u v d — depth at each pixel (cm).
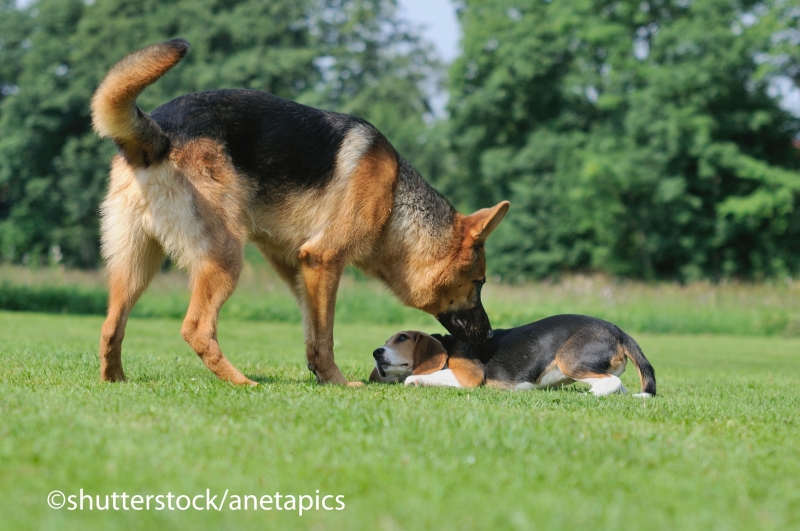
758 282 4091
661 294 2902
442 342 896
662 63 4353
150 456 422
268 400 611
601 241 4628
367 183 801
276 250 810
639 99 4181
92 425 492
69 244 5350
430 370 852
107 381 735
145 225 708
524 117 4931
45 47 5162
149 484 378
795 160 4397
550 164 4753
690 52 4169
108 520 334
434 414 561
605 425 553
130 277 725
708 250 4406
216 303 718
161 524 332
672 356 1700
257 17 5172
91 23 5103
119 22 5084
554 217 4716
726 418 634
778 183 4112
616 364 816
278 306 2495
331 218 788
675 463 452
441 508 353
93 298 2453
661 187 4150
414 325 2395
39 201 5262
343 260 807
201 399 611
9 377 732
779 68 4278
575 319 845
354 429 509
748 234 4412
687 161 4247
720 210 4141
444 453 452
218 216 714
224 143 723
